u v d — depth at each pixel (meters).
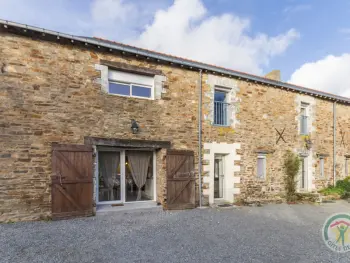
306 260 4.02
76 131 6.19
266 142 9.52
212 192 8.16
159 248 4.27
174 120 7.60
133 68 7.01
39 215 5.68
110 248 4.19
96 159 6.75
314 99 11.28
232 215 6.90
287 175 9.93
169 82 7.60
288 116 10.23
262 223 6.20
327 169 11.64
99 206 6.75
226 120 8.85
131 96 7.11
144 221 5.91
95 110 6.45
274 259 4.00
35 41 5.86
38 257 3.74
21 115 5.63
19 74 5.66
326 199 9.99
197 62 7.97
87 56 6.44
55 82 6.02
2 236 4.55
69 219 5.84
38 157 5.75
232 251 4.27
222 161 8.89
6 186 5.40
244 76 8.90
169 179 7.27
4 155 5.42
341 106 12.50
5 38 5.57
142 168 7.56
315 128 11.22
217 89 8.76
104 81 6.61
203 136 8.12
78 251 4.02
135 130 6.88
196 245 4.48
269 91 9.76
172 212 6.95
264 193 9.34
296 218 6.86
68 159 5.96
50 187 5.78
